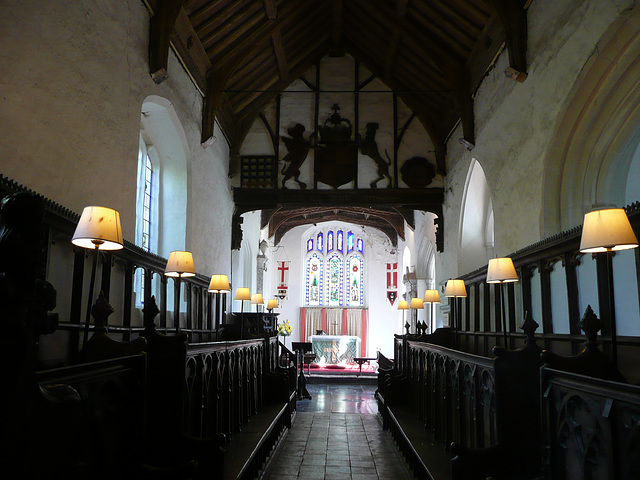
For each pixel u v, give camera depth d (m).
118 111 6.40
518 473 4.13
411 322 20.53
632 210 4.58
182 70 9.02
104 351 4.05
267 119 13.52
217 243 11.77
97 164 5.83
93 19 5.75
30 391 1.54
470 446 5.21
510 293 8.03
